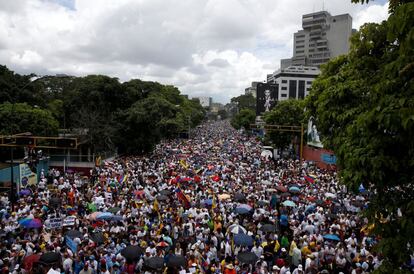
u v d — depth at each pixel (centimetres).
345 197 2378
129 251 1276
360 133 835
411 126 589
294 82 13650
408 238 655
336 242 1519
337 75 1430
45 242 1406
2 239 1445
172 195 2338
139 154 5556
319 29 15600
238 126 11950
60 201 2031
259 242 1548
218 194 2314
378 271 696
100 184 2720
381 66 953
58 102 6309
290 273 1266
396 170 685
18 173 3072
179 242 1486
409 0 732
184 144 7294
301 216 1903
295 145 5466
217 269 1246
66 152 4300
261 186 2644
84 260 1255
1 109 3950
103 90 5469
